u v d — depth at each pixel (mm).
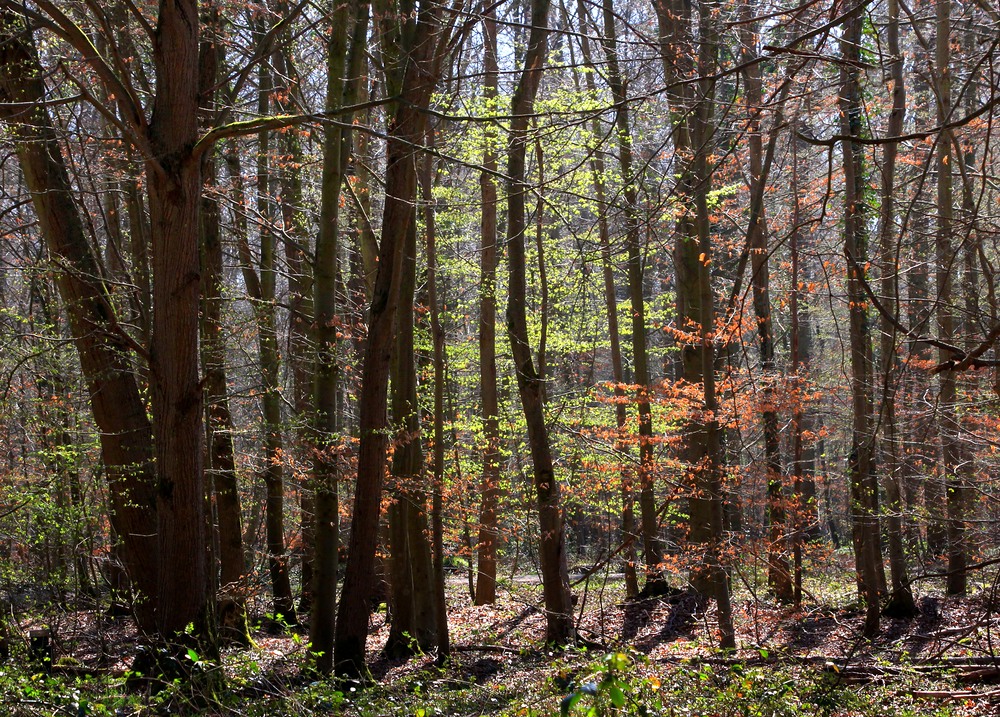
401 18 10539
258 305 13750
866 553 13242
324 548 10570
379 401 10516
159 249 8195
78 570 11836
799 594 14719
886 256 12797
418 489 12398
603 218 8430
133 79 13141
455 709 8188
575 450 17219
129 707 7102
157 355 8305
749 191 19266
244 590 13148
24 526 10523
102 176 12898
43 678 8109
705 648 12680
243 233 15320
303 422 10922
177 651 7863
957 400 13930
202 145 7953
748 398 13961
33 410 11695
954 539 13953
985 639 11094
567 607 12984
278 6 13633
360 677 9789
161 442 8328
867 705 7902
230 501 13672
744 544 13242
